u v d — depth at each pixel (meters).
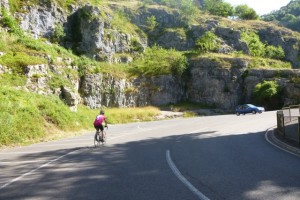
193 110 55.56
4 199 6.49
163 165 9.83
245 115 41.81
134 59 65.12
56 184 7.72
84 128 29.94
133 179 7.98
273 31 93.69
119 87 52.88
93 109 46.94
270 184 7.20
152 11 89.50
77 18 59.25
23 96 26.84
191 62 64.50
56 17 56.19
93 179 8.16
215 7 122.81
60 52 47.00
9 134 19.12
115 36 63.50
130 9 89.31
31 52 37.22
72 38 57.88
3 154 14.30
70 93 35.84
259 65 64.44
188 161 10.49
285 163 9.82
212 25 84.31
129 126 33.16
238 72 61.12
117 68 57.34
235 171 8.73
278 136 17.14
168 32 82.62
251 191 6.61
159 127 29.16
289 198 6.07
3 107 21.97
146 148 14.28
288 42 91.94
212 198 6.11
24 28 49.72
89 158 11.88
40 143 19.36
